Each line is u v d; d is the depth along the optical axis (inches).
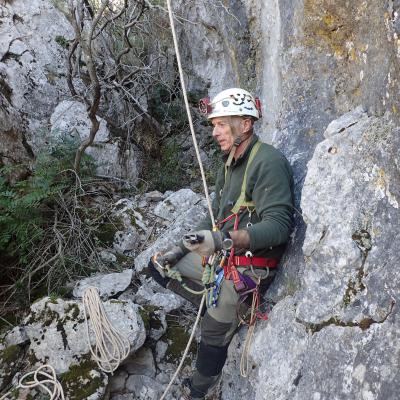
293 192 100.3
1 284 156.6
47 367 116.7
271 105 142.5
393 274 74.0
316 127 107.8
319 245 85.8
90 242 164.2
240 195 100.5
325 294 84.0
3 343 121.4
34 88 195.8
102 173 193.8
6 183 167.5
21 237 152.7
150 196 185.5
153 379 123.3
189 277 110.3
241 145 102.2
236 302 99.7
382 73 83.8
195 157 226.2
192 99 236.8
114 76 216.5
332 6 101.7
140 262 152.2
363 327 76.3
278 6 128.5
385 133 81.4
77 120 197.0
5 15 199.0
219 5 181.2
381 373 70.4
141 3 187.8
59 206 168.6
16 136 179.3
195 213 160.1
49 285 147.9
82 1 177.2
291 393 85.4
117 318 119.3
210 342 103.2
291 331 91.0
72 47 176.9
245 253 98.9
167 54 232.2
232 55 173.5
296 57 115.6
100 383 114.2
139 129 219.8
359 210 81.8
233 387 111.0
